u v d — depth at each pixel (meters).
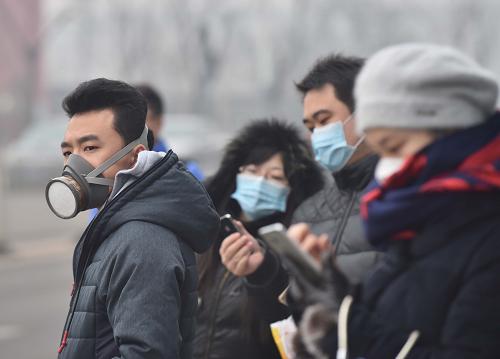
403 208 5.68
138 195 7.84
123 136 8.12
